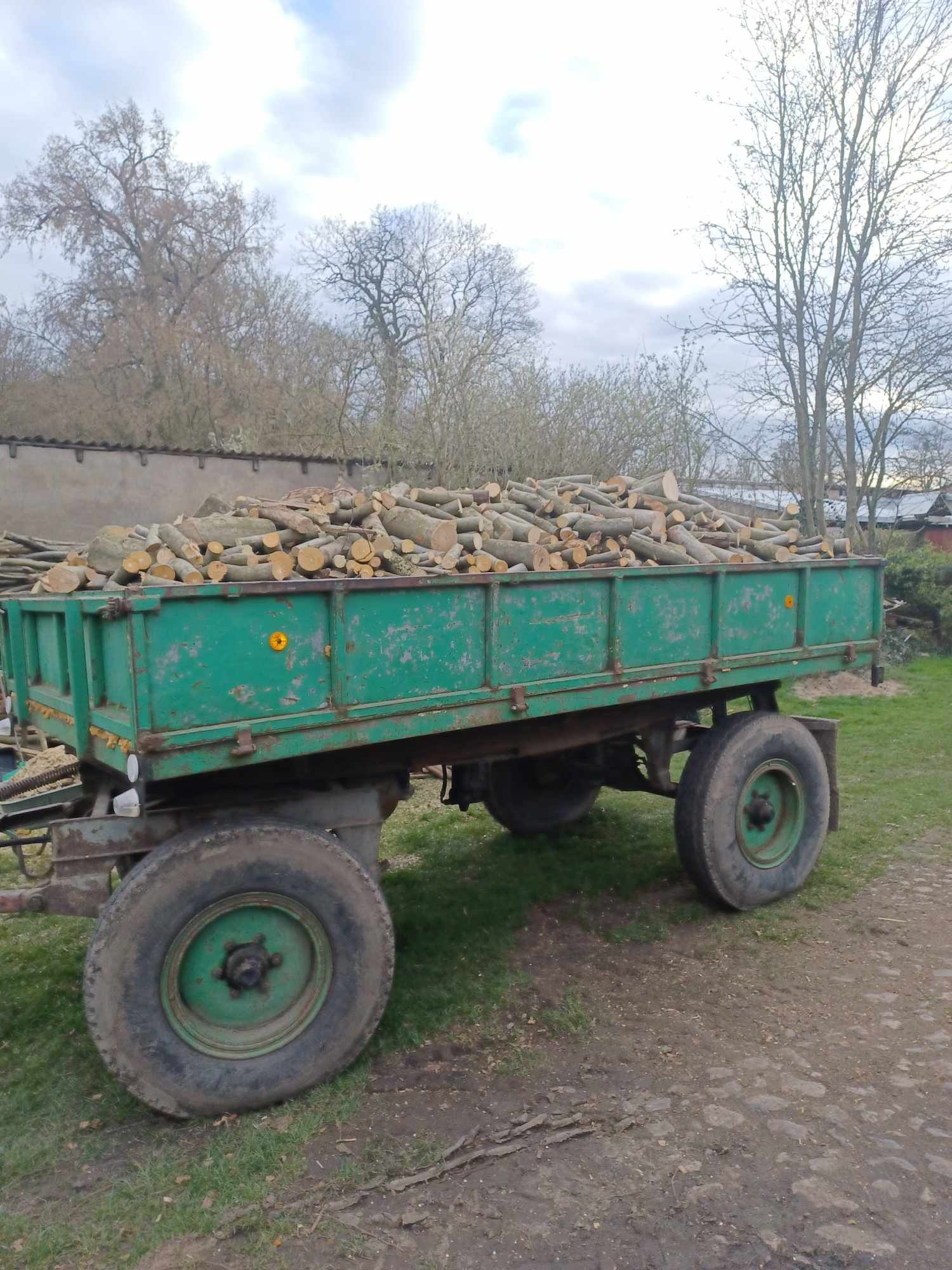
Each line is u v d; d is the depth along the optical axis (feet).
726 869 16.17
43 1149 10.16
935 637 52.29
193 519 12.69
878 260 45.78
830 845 20.15
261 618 10.28
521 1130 10.37
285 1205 9.23
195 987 10.71
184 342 79.87
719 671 15.72
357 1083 11.28
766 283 47.57
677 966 14.58
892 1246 8.54
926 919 16.34
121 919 10.01
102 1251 8.68
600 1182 9.51
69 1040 12.48
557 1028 12.66
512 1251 8.60
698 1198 9.24
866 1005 13.23
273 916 11.03
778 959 14.83
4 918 16.55
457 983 13.94
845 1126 10.36
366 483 48.57
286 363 80.69
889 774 26.00
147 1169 9.73
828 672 18.06
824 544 18.63
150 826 11.05
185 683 9.77
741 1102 10.87
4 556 29.76
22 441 43.39
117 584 11.49
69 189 88.28
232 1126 10.55
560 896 17.57
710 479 51.16
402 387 53.93
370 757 12.93
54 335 90.17
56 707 12.08
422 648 11.69
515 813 20.29
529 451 46.98
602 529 15.31
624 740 18.02
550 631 13.14
